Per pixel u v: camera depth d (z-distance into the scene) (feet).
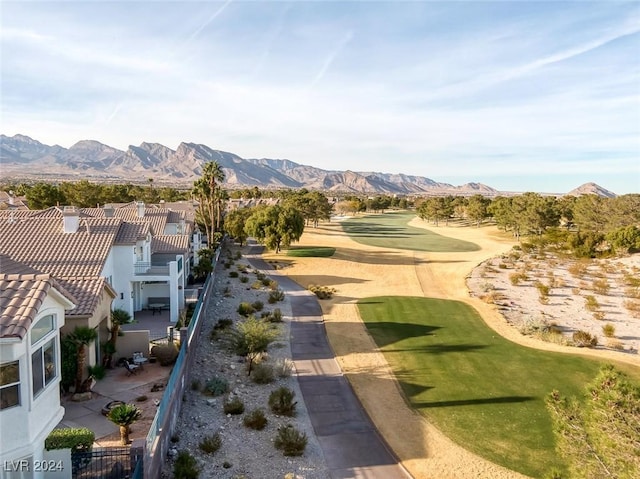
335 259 222.89
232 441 61.36
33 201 274.57
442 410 72.95
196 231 205.77
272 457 58.23
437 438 64.59
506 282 176.55
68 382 65.31
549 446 62.75
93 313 68.28
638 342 109.29
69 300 42.57
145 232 108.88
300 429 65.87
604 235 241.55
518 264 214.48
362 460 58.70
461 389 80.64
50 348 40.75
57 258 89.76
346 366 90.63
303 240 291.79
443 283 178.29
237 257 218.18
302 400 75.51
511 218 326.65
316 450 60.54
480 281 178.50
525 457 60.13
